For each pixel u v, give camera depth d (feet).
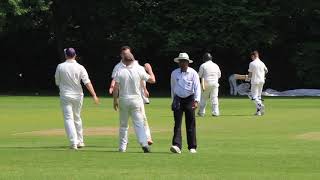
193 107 124.47
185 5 414.62
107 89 448.65
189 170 102.68
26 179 93.40
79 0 429.38
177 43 409.90
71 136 133.08
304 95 379.55
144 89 130.11
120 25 433.07
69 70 133.39
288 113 229.45
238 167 105.91
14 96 359.25
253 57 225.97
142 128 127.13
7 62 461.78
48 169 103.81
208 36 411.95
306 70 417.08
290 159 115.34
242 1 412.16
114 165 108.58
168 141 148.77
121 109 127.34
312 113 228.84
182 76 123.85
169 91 433.07
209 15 410.31
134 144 143.54
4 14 383.86
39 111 241.96
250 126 183.21
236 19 409.90
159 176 96.32
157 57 444.55
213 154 123.13
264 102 299.38
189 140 126.52
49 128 180.55
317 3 417.08
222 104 283.79
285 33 432.66
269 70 440.04
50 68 462.19
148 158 117.60
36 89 459.32
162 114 225.35
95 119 208.03
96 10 429.79
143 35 424.87
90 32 440.86
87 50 450.30
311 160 113.91
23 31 447.42
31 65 462.60
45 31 451.53
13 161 113.29
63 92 133.69
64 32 437.58
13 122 198.70
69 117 133.80
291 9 419.95
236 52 426.51
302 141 145.79
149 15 422.41
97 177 95.35
